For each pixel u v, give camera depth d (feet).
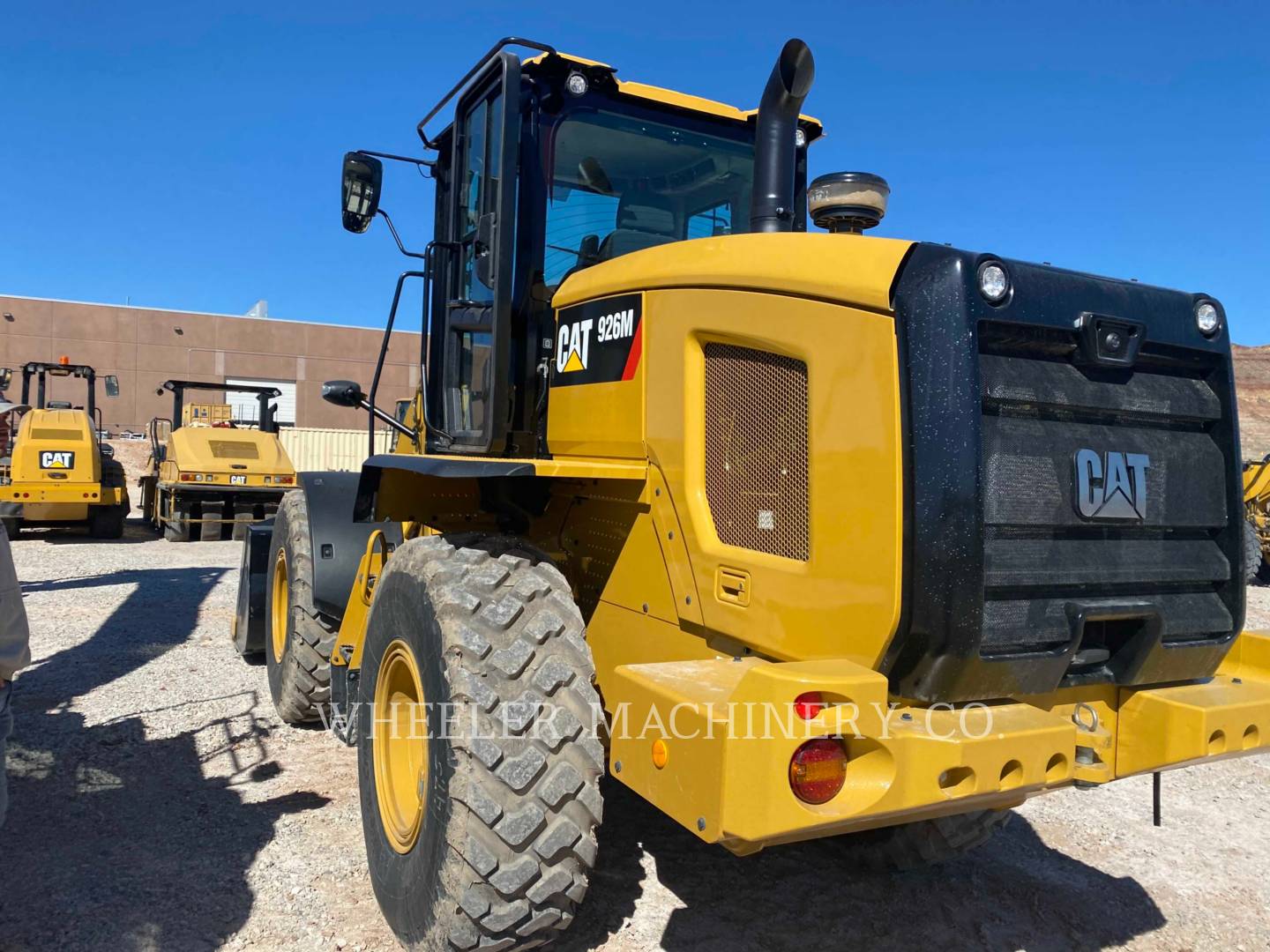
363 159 12.11
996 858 12.10
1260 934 10.41
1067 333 7.39
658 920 10.05
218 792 13.15
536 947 8.54
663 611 9.15
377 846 9.71
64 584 30.99
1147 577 7.89
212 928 9.61
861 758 6.69
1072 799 14.40
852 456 7.11
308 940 9.46
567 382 10.41
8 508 43.37
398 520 11.05
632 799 13.32
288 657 15.37
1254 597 37.14
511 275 10.31
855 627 7.09
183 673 19.29
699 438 8.63
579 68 10.85
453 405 12.12
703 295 8.48
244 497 46.62
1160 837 13.02
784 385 7.78
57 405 48.24
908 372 6.81
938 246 6.97
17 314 120.47
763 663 6.72
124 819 12.17
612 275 9.74
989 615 7.06
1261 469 43.98
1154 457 7.97
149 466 58.13
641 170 11.70
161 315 126.93
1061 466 7.42
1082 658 7.73
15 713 16.38
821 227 9.20
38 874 10.64
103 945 9.23
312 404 133.80
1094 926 10.46
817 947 9.73
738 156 12.39
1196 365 8.41
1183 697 7.89
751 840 6.23
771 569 7.75
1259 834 13.24
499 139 10.28
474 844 7.81
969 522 6.72
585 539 10.52
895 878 11.34
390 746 9.98
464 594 8.66
